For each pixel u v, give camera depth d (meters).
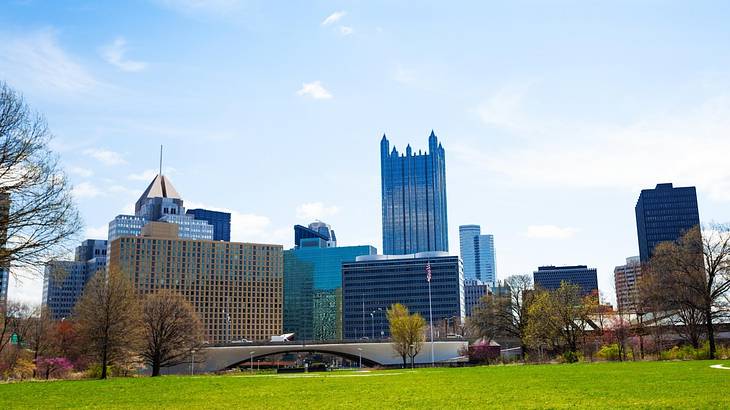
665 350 102.88
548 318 102.00
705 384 37.69
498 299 119.25
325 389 42.84
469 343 172.75
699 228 85.94
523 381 46.06
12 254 38.22
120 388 47.31
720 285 83.94
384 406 30.64
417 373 67.38
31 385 52.44
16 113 38.59
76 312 107.62
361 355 169.25
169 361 114.88
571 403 30.00
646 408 27.08
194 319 114.62
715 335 103.06
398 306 146.75
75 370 113.62
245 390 43.38
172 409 31.61
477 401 32.06
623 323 113.00
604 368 61.47
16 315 112.62
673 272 86.62
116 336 96.38
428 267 139.50
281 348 164.25
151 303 109.06
